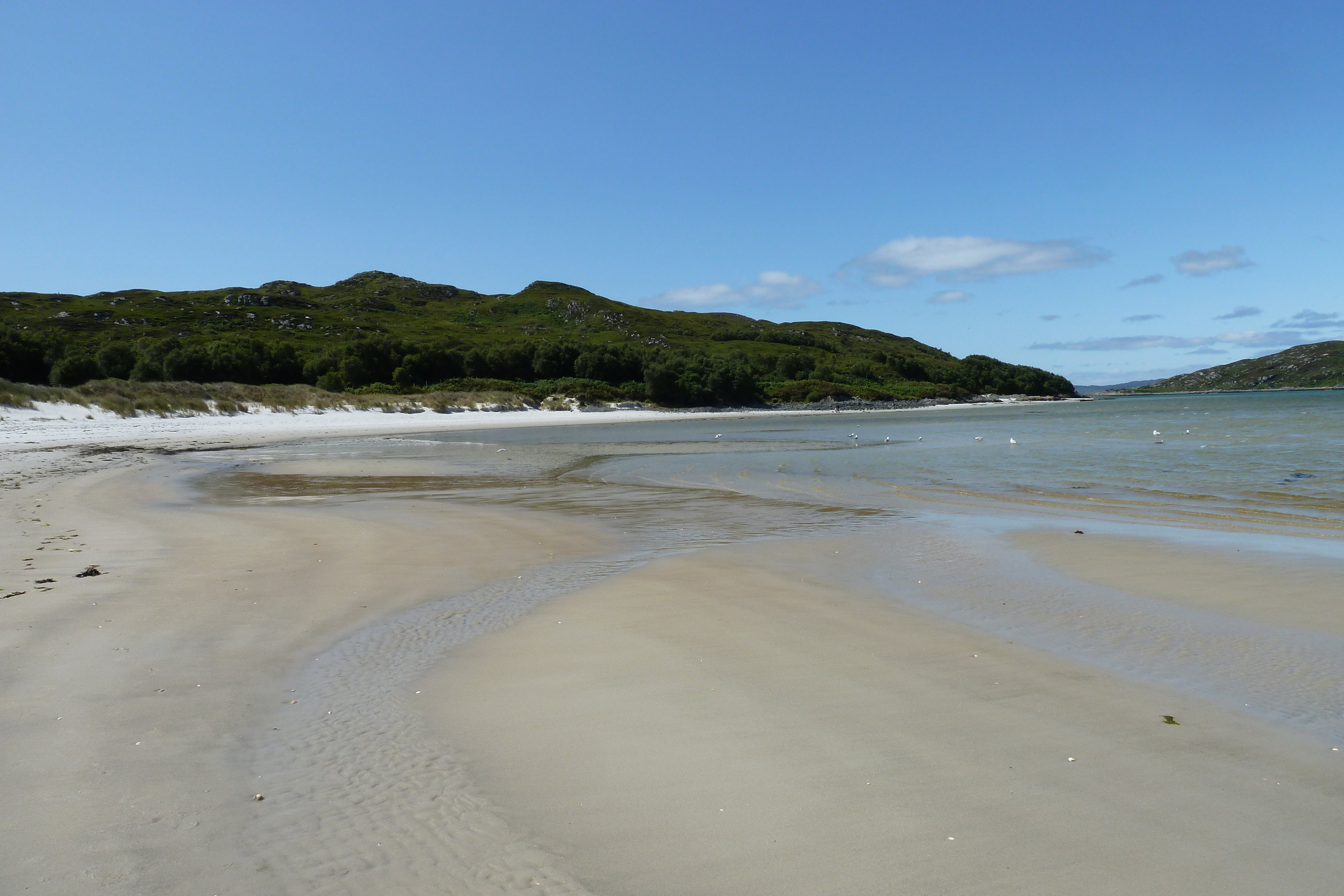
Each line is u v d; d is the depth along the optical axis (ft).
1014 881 11.98
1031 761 15.89
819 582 31.96
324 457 98.07
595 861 12.50
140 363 212.23
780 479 72.28
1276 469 73.15
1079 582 31.94
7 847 12.62
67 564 33.71
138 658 21.68
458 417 204.54
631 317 519.19
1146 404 386.93
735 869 12.31
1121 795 14.56
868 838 13.17
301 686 20.21
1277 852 12.71
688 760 16.03
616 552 38.73
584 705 18.97
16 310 340.18
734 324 547.49
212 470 80.43
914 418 246.27
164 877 11.93
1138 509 52.01
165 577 31.58
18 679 19.99
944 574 33.50
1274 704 18.95
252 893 11.60
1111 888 11.81
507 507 54.13
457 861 12.48
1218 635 24.59
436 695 19.65
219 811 13.84
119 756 15.87
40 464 81.30
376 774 15.37
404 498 59.47
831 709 18.60
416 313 480.64
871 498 58.85
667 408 277.44
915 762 15.90
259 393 183.21
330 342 332.60
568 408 250.37
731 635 24.64
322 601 28.48
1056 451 97.45
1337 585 30.73
